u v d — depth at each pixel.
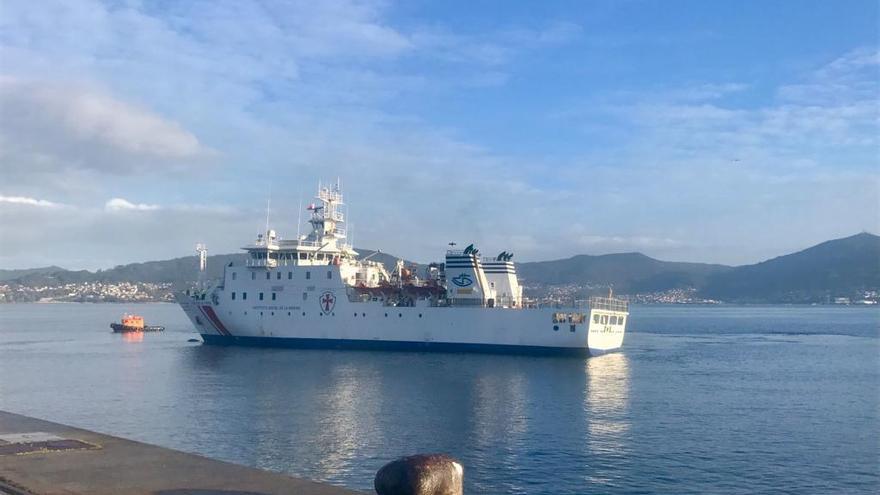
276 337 85.50
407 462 11.78
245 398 49.88
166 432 38.72
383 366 68.06
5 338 117.06
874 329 154.75
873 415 44.81
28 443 17.53
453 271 81.56
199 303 89.00
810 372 68.25
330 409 45.53
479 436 38.16
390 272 92.75
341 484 29.50
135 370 67.12
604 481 30.55
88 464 15.53
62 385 57.34
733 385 57.97
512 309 77.69
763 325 177.38
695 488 29.78
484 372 63.94
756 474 31.72
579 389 54.66
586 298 84.88
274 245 86.06
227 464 15.61
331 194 90.50
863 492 29.47
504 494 28.81
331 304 83.19
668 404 48.34
